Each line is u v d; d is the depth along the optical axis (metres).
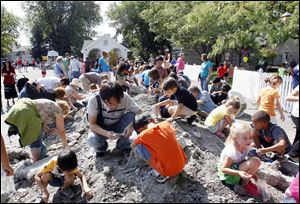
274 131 5.08
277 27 14.45
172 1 33.72
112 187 3.95
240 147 4.09
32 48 68.12
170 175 3.83
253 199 3.81
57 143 6.04
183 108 5.92
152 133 3.88
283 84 10.47
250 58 25.44
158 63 8.95
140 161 4.32
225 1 19.84
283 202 3.63
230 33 18.53
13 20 50.59
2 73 10.68
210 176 4.24
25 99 4.72
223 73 18.27
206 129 6.31
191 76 23.66
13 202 3.90
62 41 66.69
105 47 43.56
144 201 3.66
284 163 5.14
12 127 4.68
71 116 7.39
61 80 8.24
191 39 28.47
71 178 4.07
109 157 4.72
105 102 4.17
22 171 4.56
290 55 21.38
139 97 8.43
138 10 49.19
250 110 10.47
